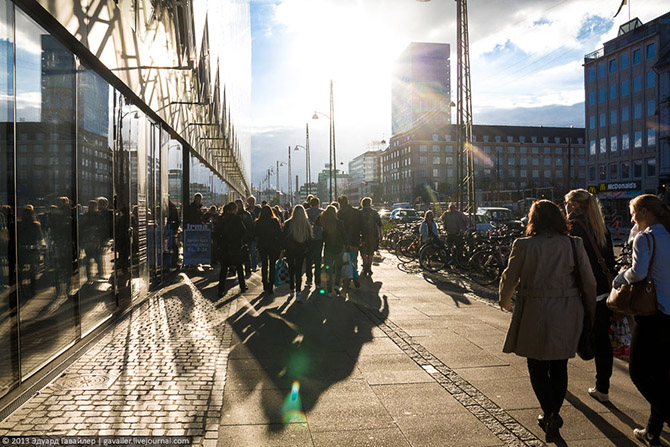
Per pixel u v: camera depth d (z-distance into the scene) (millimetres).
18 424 3826
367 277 12867
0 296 4227
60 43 5660
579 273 3686
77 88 6148
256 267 15102
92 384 4730
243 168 40438
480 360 5590
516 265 3770
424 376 5047
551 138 131750
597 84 60312
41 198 5105
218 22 17609
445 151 125625
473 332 6902
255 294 10164
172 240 12938
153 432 3709
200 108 16656
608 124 58594
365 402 4344
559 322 3629
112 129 7574
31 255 4848
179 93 12953
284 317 7879
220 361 5512
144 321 7512
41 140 5129
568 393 4570
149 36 9305
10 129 4504
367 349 6035
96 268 6781
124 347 6051
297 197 75062
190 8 9438
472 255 12570
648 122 52594
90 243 6555
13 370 4402
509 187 127500
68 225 5793
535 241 3734
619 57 56625
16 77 4637
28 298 4746
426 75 156000
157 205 11031
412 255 17281
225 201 29750
